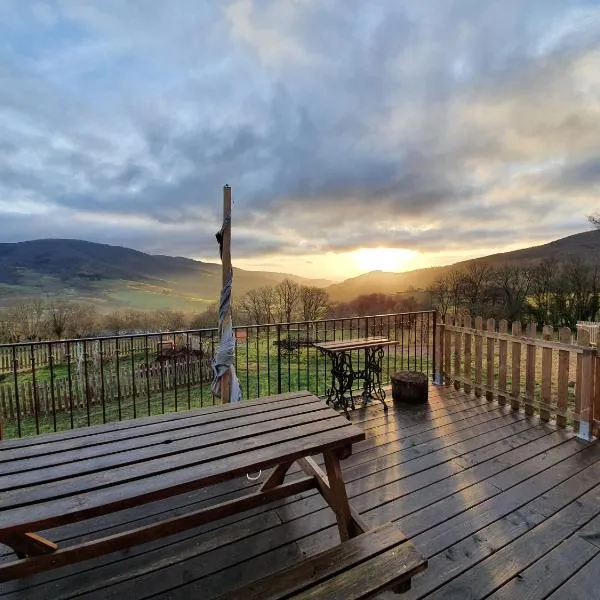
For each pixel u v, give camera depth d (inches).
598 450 118.7
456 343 182.1
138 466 61.2
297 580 55.6
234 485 102.3
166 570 72.3
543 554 75.8
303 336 532.1
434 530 83.0
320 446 68.3
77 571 72.2
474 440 127.0
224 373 135.9
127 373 375.6
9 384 388.8
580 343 131.9
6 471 60.0
